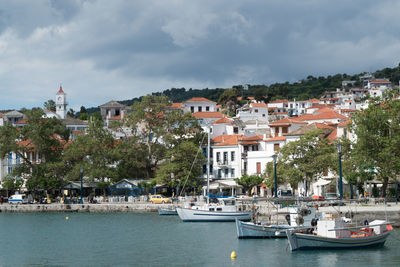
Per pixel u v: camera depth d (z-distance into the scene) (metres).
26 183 127.44
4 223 93.06
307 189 108.38
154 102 146.50
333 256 51.03
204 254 54.88
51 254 57.88
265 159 123.88
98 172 123.25
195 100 195.88
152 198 117.12
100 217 101.19
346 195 92.81
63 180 131.50
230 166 132.00
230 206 86.19
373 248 54.66
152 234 72.56
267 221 71.88
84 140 130.00
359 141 82.00
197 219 86.31
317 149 94.94
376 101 89.12
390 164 78.56
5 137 127.69
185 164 123.31
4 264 52.38
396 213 69.94
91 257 55.28
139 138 136.75
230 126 156.12
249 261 50.25
